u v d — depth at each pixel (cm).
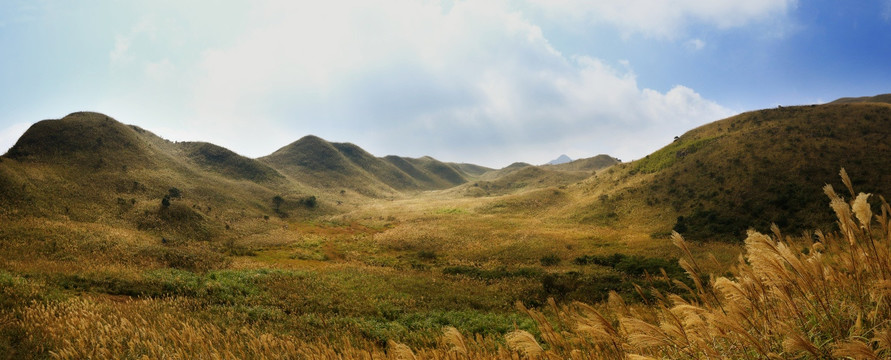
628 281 2125
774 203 4056
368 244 4616
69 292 1362
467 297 1925
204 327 905
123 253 2617
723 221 4100
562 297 1919
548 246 3984
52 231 3005
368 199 10662
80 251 2611
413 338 1049
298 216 6869
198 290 1612
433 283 2330
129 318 995
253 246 4072
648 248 3472
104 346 653
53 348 716
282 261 3350
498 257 3741
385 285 2142
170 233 4288
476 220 6181
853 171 4066
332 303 1689
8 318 888
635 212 5447
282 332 1123
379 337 1109
